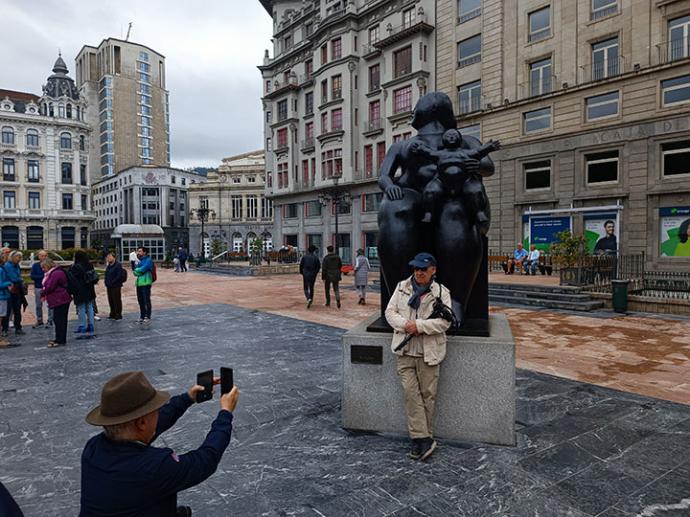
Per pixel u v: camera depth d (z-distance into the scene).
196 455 1.78
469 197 3.83
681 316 10.86
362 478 3.19
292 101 42.69
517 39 25.14
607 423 4.18
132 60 90.56
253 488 3.08
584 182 22.53
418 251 4.07
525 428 4.05
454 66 28.78
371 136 35.25
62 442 3.92
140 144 92.12
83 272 8.69
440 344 3.44
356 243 36.69
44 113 59.72
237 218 68.88
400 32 31.30
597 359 6.75
